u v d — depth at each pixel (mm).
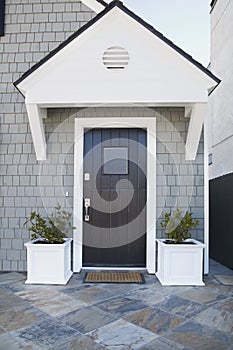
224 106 6770
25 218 4703
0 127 4789
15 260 4684
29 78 3885
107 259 4758
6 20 4871
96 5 4746
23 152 4750
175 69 3846
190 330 2727
